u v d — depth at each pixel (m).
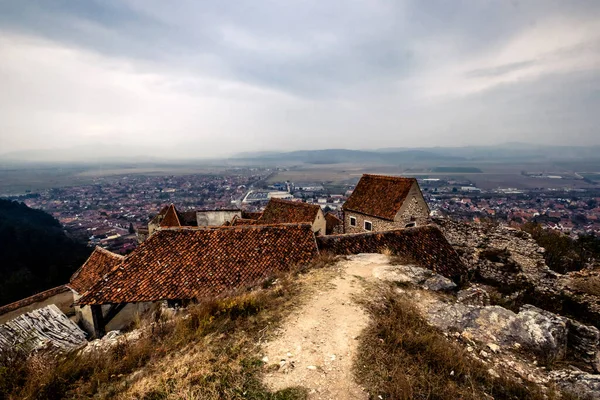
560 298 15.74
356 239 16.36
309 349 7.12
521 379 7.26
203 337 7.92
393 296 10.17
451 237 19.92
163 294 12.05
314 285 10.80
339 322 8.28
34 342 10.38
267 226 15.62
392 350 7.11
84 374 7.09
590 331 9.33
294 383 6.06
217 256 13.84
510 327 9.05
